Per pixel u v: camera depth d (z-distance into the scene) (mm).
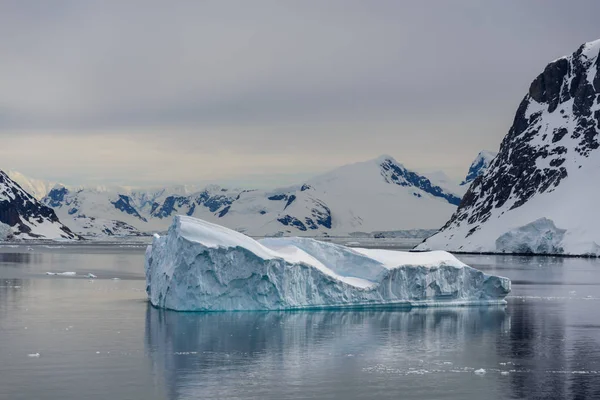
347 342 72375
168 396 53750
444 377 59281
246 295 87812
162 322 81188
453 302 97875
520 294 116938
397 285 94688
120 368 61312
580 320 86750
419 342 72812
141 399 53062
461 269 98312
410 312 91125
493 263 197125
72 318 84812
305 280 90250
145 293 112000
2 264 190375
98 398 53281
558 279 146000
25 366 61719
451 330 79312
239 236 88500
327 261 96000
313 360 64750
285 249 92938
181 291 87688
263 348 69250
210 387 55938
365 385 56781
